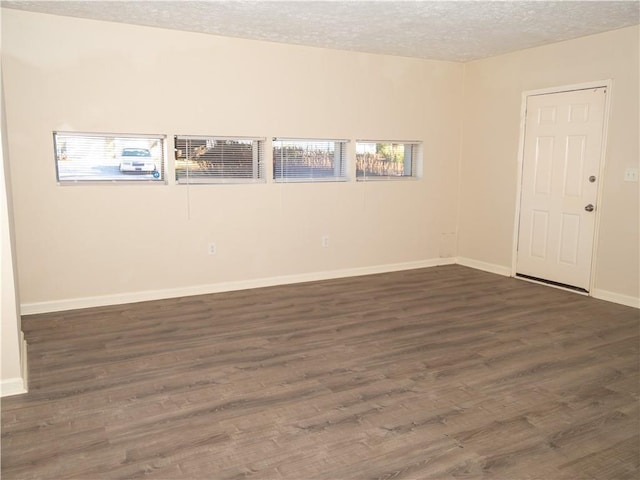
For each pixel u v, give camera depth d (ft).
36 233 13.82
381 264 19.69
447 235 21.13
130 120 14.55
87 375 10.21
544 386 9.78
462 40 16.26
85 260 14.49
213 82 15.55
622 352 11.52
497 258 19.58
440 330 12.96
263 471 7.06
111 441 7.81
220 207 16.20
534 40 16.26
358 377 10.18
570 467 7.18
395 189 19.57
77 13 13.17
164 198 15.30
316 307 14.89
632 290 15.06
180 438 7.90
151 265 15.39
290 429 8.18
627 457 7.43
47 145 13.65
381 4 12.38
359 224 18.97
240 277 16.89
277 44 16.40
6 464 7.19
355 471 7.06
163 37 14.67
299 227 17.72
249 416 8.60
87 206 14.32
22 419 8.46
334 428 8.21
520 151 18.22
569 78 16.35
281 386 9.76
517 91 18.19
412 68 19.17
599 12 13.16
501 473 7.03
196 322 13.48
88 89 13.94
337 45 16.92
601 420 8.50
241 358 11.11
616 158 15.19
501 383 9.91
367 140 18.63
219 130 15.84
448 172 20.75
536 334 12.69
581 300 15.74
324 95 17.51
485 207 19.93
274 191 17.04
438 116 20.12
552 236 17.33
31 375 10.19
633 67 14.55
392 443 7.78
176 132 15.21
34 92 13.34
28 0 12.09
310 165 17.85
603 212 15.66
